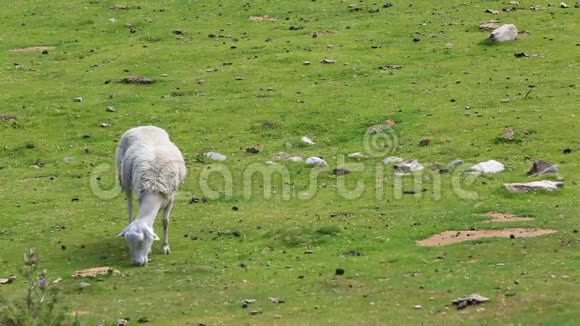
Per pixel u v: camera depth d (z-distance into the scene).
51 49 51.47
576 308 17.31
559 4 54.28
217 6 58.53
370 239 24.28
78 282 21.12
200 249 24.14
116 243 25.03
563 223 24.44
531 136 34.06
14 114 40.28
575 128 34.44
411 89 41.47
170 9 58.31
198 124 38.59
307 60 46.53
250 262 22.77
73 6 59.41
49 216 28.05
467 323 16.91
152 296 20.09
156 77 45.44
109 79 45.34
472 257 21.98
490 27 50.00
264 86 43.19
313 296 19.58
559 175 29.61
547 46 46.44
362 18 54.41
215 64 46.94
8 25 56.12
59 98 42.47
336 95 41.25
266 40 50.62
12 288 21.17
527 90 40.03
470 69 43.97
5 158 35.88
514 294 18.47
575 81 40.84
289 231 24.89
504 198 27.80
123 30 54.28
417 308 18.19
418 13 54.56
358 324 17.30
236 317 18.34
